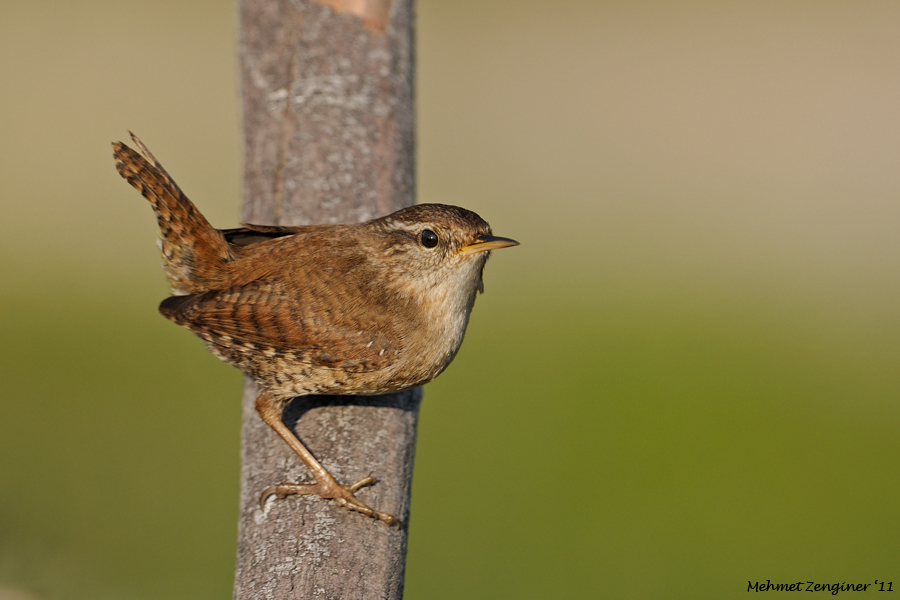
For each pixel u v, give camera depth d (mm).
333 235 6137
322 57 7898
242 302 5832
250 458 5902
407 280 5945
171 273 6223
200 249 6020
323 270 5902
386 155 7406
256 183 7344
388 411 6074
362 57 7938
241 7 8586
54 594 9453
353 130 7469
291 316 5773
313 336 5762
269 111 7641
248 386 6430
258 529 5305
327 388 5957
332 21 8141
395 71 7984
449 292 6023
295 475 5520
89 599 9508
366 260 6000
